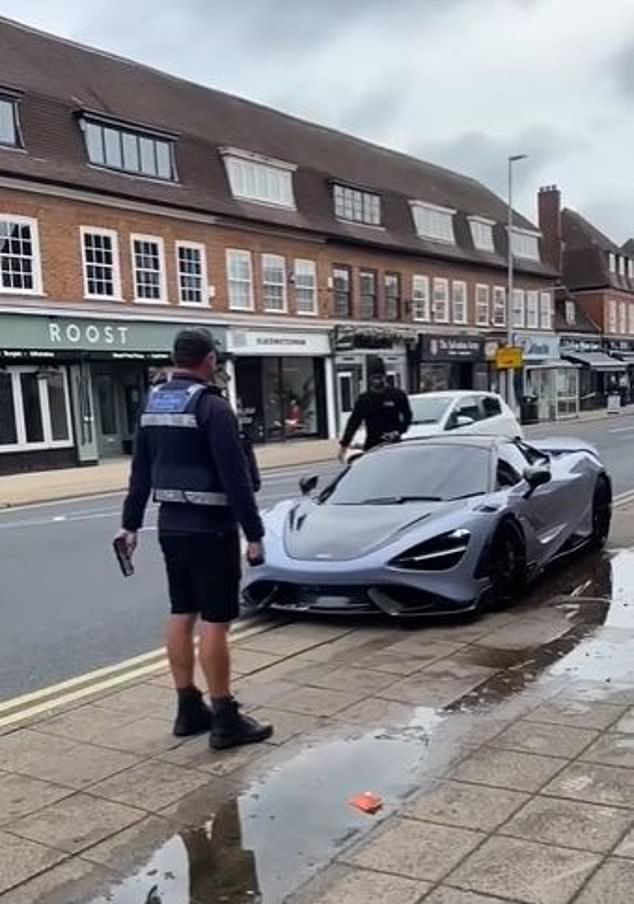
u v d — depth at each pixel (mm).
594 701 4367
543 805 3305
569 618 6176
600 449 21906
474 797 3410
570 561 8438
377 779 3646
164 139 26500
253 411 29609
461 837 3119
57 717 4750
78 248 23500
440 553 6301
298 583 6461
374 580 6270
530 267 46469
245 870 3035
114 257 24500
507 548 6746
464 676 4941
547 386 46469
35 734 4504
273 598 6645
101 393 25516
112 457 25719
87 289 23781
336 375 32938
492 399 17234
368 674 5113
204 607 4152
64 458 23297
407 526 6609
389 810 3361
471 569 6352
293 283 30984
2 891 3010
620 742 3842
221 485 4137
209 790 3688
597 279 58625
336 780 3666
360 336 33406
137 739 4344
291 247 30938
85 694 5176
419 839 3125
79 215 23562
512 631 5930
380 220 36094
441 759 3787
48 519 13938
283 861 3074
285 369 31266
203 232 27344
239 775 3814
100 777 3904
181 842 3270
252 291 29219
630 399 59719
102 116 24453
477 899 2744
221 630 4148
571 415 45938
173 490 4172
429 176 42750
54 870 3131
